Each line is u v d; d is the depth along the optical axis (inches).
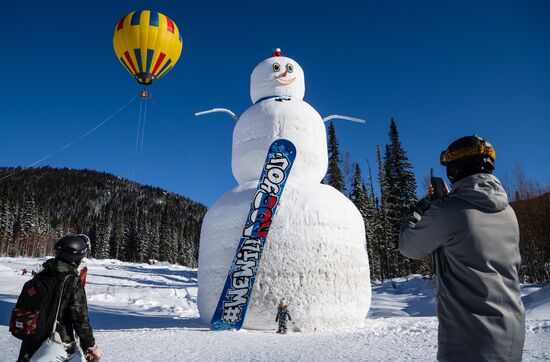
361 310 498.3
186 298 1115.3
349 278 492.4
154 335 425.1
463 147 96.4
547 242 956.6
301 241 479.5
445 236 90.0
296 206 493.4
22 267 2086.6
